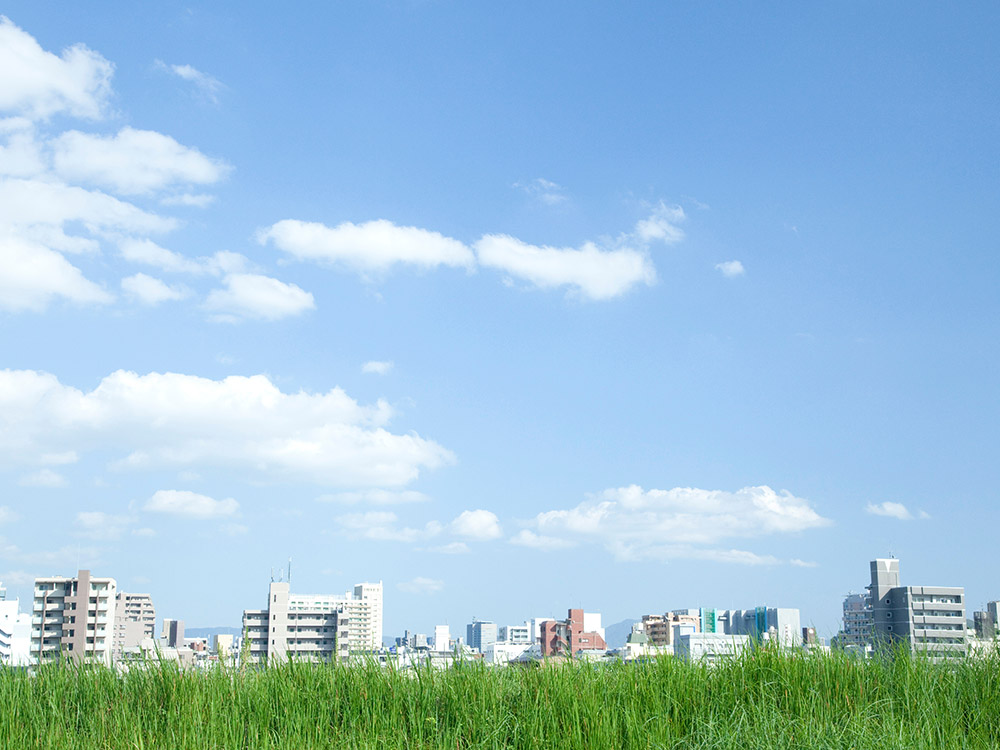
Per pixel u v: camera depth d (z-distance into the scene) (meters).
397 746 9.12
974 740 9.03
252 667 12.19
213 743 9.23
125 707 10.54
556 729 9.52
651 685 10.63
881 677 11.08
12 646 104.81
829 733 9.03
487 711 10.16
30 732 9.88
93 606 107.06
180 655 12.53
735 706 10.03
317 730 9.80
